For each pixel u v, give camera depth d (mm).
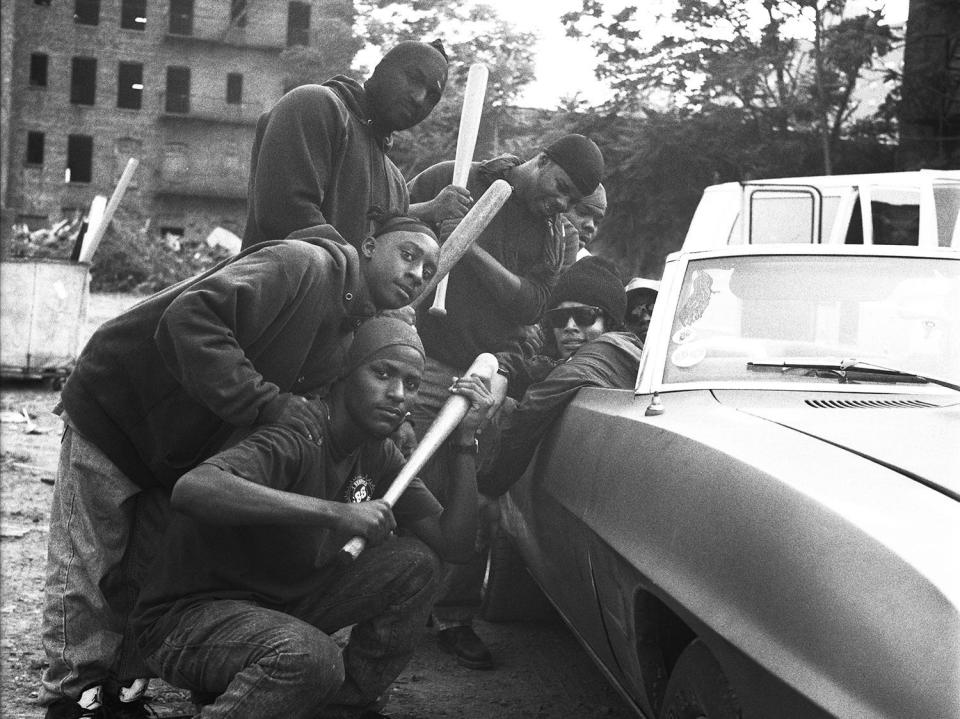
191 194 39562
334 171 3604
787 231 7648
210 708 2482
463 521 3174
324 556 2783
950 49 18219
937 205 7332
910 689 1642
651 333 3184
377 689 3070
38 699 3260
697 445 2438
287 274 2709
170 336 2664
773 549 1994
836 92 18297
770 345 3098
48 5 38594
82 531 3082
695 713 2301
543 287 4523
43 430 9258
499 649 4461
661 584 2322
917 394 2859
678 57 17031
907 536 1819
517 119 15836
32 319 11656
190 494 2512
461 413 3105
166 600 2699
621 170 16625
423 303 4359
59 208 39344
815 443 2297
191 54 38219
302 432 2689
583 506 3006
